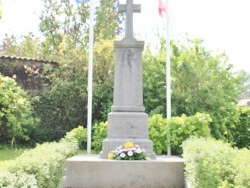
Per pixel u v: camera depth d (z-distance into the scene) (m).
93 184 7.06
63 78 14.32
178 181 7.08
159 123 9.44
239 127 13.42
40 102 13.85
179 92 12.88
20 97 12.41
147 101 13.38
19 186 3.43
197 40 13.58
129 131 8.14
